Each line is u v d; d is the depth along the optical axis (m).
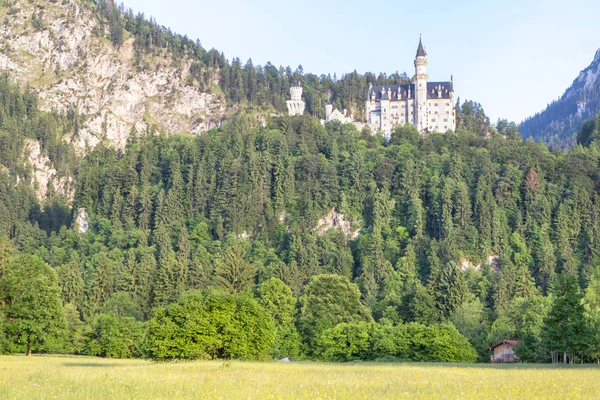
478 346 157.00
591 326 120.88
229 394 46.78
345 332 137.50
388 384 56.25
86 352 146.62
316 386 53.38
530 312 156.38
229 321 104.75
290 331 157.25
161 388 49.72
